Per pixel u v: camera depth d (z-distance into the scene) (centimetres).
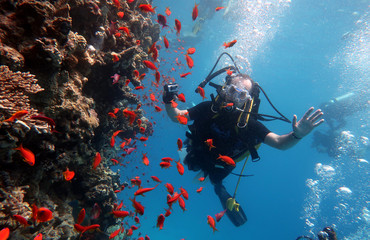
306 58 3428
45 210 200
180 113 345
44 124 218
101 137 416
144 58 590
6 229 143
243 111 325
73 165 318
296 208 3816
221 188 439
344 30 2342
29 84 202
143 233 1531
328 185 2203
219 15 2620
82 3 304
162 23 368
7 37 212
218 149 351
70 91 264
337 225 1939
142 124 568
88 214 363
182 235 1956
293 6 2120
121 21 439
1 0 215
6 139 185
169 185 342
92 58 327
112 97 409
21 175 242
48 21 231
